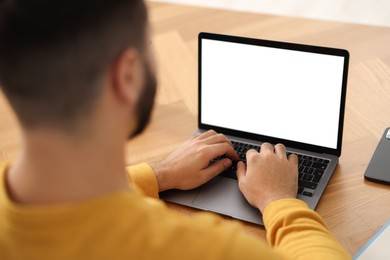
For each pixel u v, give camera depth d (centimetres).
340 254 81
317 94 114
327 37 156
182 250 53
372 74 141
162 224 54
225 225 58
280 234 88
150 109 60
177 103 139
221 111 125
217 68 122
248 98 121
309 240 84
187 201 109
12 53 50
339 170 114
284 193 102
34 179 55
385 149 117
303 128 117
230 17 171
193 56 156
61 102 51
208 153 111
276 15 170
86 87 51
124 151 58
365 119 127
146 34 56
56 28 49
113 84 54
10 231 54
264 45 116
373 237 97
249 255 54
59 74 50
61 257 53
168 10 178
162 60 156
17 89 51
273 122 120
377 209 104
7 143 129
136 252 53
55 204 54
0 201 55
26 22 49
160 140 127
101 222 52
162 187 110
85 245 52
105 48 51
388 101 132
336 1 286
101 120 54
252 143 122
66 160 54
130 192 56
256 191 103
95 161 54
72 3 50
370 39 154
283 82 116
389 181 109
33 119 52
